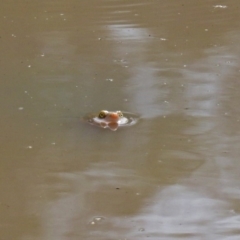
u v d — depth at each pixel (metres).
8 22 13.02
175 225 6.40
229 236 6.20
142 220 6.52
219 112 8.83
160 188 7.11
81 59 10.95
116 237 6.22
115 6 13.91
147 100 9.27
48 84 9.85
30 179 7.32
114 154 7.84
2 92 9.55
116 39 12.02
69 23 12.94
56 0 14.36
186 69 10.42
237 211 6.64
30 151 7.91
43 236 6.28
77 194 7.02
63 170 7.50
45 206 6.81
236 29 12.37
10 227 6.46
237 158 7.68
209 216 6.56
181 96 9.37
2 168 7.54
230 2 13.94
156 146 7.99
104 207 6.76
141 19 13.17
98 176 7.37
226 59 10.83
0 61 10.88
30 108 9.02
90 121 8.62
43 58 11.01
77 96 9.41
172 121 8.61
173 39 11.95
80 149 7.96
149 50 11.38
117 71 10.38
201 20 12.98
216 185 7.14
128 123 8.58
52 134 8.30
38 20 13.13
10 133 8.33
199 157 7.72
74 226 6.44
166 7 13.81
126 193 7.02
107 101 9.23
